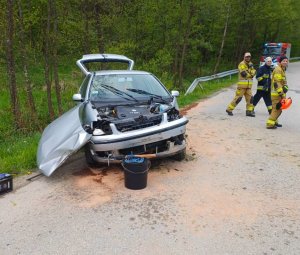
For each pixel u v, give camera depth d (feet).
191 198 16.42
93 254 12.23
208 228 13.79
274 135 27.81
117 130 18.20
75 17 44.39
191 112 38.34
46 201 16.47
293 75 85.35
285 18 119.75
